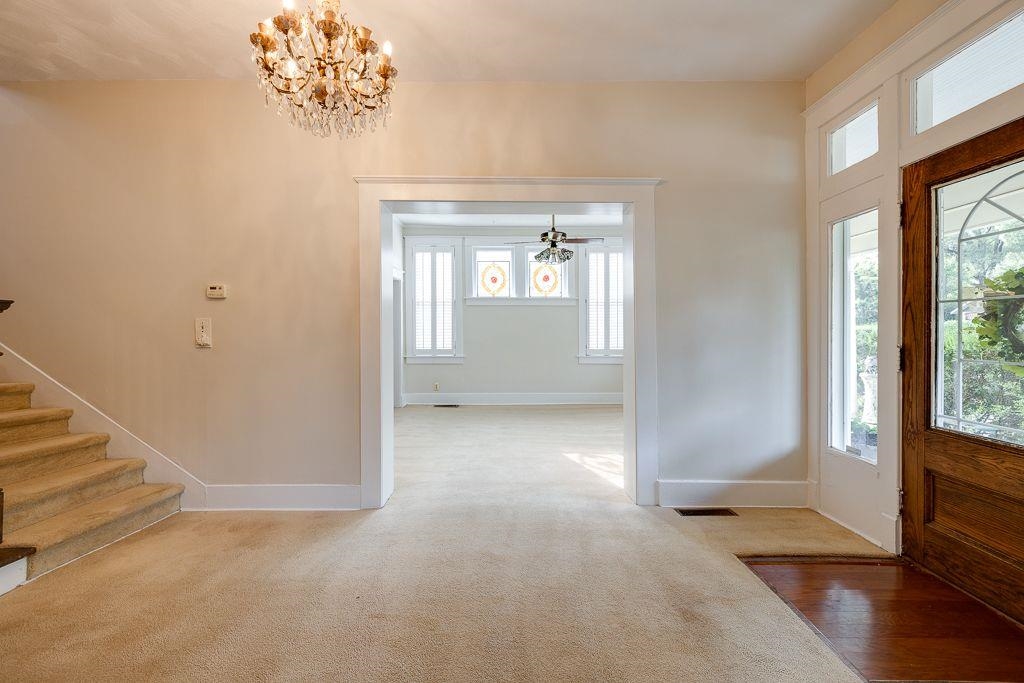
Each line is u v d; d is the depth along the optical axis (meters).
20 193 3.13
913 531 2.43
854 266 2.88
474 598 2.10
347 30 1.94
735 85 3.26
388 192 3.16
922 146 2.32
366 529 2.86
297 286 3.19
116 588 2.19
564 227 8.31
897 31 2.50
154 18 2.55
